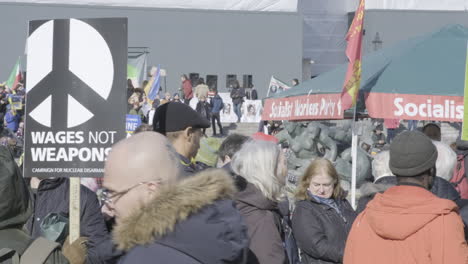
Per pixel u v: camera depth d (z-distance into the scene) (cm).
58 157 405
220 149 491
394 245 333
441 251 320
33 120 408
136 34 3662
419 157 341
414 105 725
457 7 3900
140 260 237
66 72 407
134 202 252
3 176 278
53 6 3594
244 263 254
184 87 2955
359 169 1233
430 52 771
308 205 483
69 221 389
